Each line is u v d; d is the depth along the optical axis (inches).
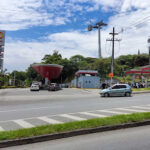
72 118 337.7
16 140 193.9
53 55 3260.3
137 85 1397.6
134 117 293.0
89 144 191.9
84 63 3129.9
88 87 1892.2
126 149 175.2
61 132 219.5
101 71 2271.2
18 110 463.5
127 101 644.7
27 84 3031.5
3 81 2258.9
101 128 242.5
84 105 548.4
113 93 858.8
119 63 3784.5
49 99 778.2
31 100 741.3
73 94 1067.9
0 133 215.9
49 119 332.2
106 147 181.6
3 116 374.3
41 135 208.4
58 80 3203.7
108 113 387.2
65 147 184.2
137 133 230.7
